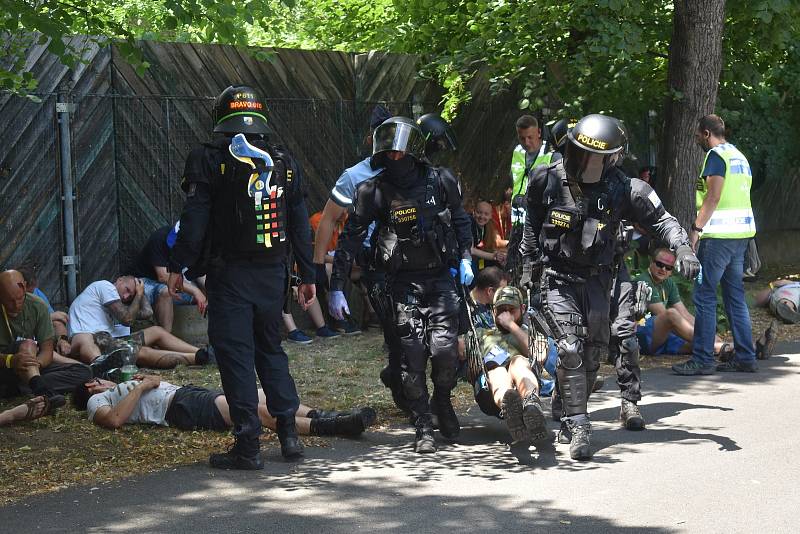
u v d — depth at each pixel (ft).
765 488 17.06
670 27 40.86
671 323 30.48
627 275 21.89
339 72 38.04
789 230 54.70
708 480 17.61
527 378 20.86
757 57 43.70
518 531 15.06
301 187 19.58
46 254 32.04
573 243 19.44
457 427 21.26
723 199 27.81
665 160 36.63
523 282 20.59
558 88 40.60
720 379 27.27
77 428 22.11
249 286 18.83
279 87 36.47
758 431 21.18
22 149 31.45
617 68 40.24
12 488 17.74
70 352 28.37
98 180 32.96
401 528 15.29
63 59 28.04
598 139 18.93
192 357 29.40
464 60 39.47
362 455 19.90
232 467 18.90
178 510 16.33
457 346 20.67
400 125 20.01
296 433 19.62
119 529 15.39
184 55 34.42
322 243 23.77
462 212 20.89
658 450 19.81
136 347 27.55
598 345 20.08
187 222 18.48
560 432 20.67
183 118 34.50
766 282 47.70
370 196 20.30
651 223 19.63
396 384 22.09
